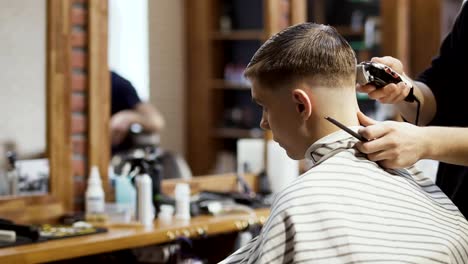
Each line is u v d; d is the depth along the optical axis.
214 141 4.11
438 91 1.87
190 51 4.10
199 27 4.15
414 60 5.00
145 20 3.72
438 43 4.93
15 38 2.80
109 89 3.00
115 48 3.34
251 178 3.73
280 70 1.49
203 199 3.19
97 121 2.93
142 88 3.62
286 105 1.50
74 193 2.85
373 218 1.39
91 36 2.90
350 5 4.91
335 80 1.48
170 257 2.71
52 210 2.77
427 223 1.44
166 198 2.96
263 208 3.18
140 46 3.62
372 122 1.52
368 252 1.35
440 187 1.84
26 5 2.80
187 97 4.03
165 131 3.80
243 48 4.21
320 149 1.47
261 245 1.39
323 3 4.73
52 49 2.77
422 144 1.51
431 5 4.94
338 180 1.41
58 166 2.79
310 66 1.47
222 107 4.21
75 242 2.31
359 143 1.47
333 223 1.36
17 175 2.74
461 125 1.84
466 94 1.83
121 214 2.87
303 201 1.38
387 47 4.87
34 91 2.79
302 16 4.05
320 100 1.48
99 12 2.93
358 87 1.68
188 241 2.69
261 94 1.53
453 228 1.47
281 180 3.70
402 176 1.51
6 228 2.37
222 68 4.20
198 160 4.02
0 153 2.76
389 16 4.85
